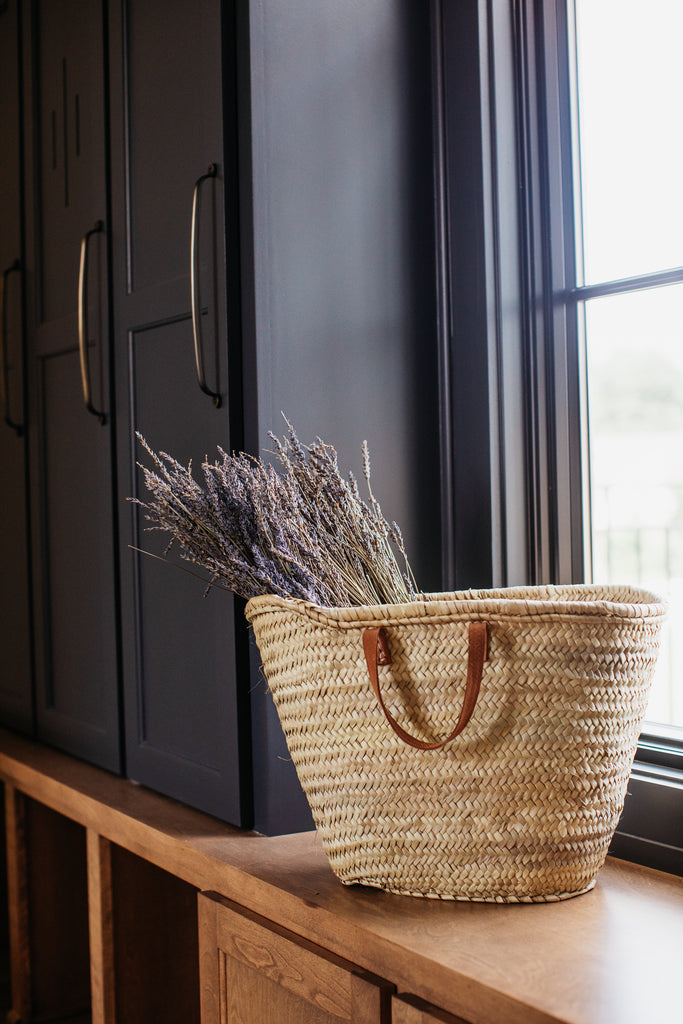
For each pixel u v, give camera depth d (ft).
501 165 4.70
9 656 6.57
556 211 4.72
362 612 3.15
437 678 3.10
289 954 3.36
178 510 3.76
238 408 4.31
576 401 4.68
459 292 4.80
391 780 3.24
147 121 4.87
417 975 2.87
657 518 4.32
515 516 4.68
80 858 6.16
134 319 4.95
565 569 4.69
